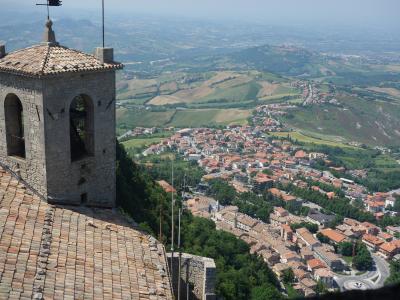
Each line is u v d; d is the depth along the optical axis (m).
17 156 26.44
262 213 162.00
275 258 126.88
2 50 26.03
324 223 160.75
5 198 23.56
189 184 178.75
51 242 21.88
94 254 22.50
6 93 25.30
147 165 164.75
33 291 18.44
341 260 132.75
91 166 27.25
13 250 20.20
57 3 26.66
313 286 112.00
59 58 25.20
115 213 27.84
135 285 21.66
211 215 155.12
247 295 61.88
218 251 69.62
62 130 25.03
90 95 26.17
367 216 168.50
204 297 31.92
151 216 55.16
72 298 19.08
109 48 26.75
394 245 143.62
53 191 25.22
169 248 45.12
